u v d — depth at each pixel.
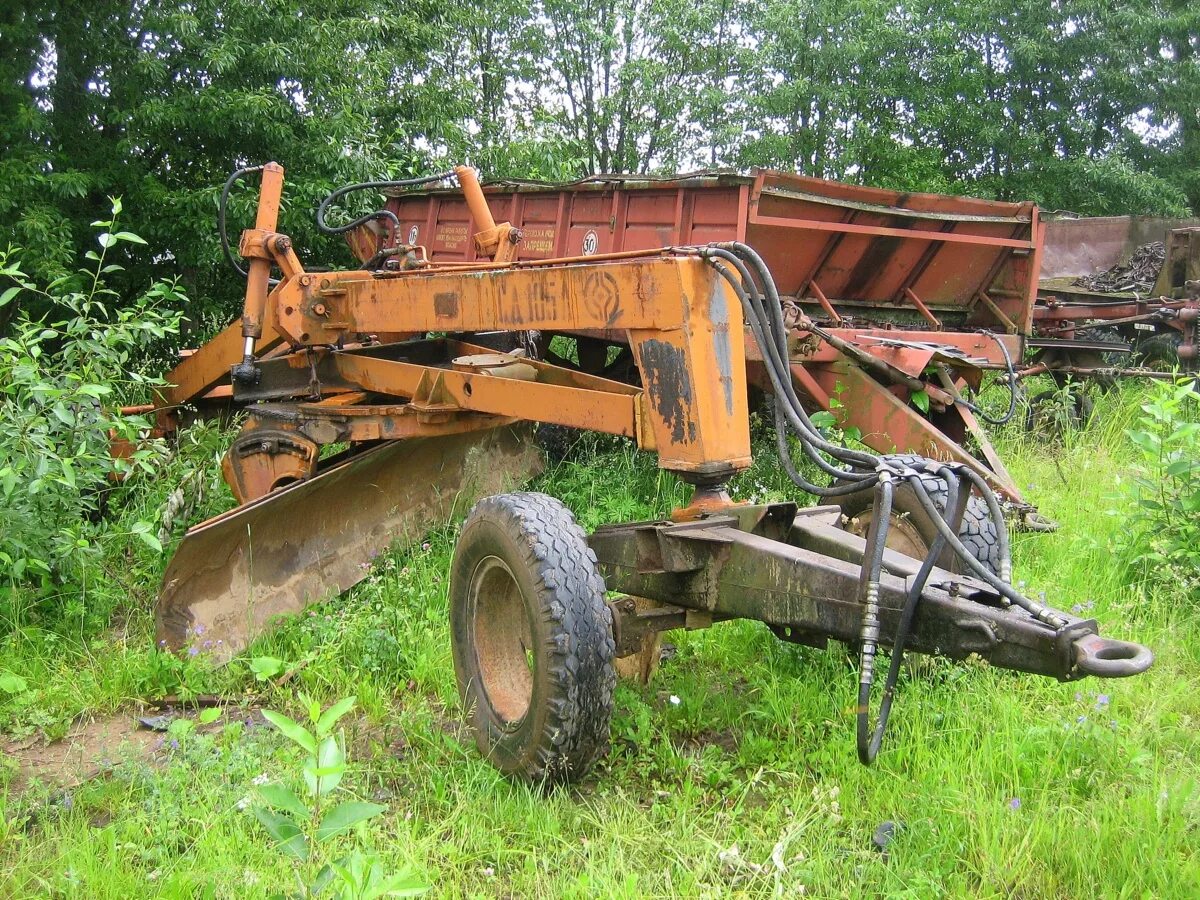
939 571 3.76
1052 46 23.94
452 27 15.22
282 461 6.27
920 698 4.50
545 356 9.37
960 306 9.33
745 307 3.90
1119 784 3.86
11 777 4.26
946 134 24.52
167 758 4.37
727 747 4.38
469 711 4.39
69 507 6.00
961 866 3.47
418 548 6.40
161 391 7.75
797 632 4.29
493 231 6.78
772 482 7.41
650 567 4.27
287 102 12.09
